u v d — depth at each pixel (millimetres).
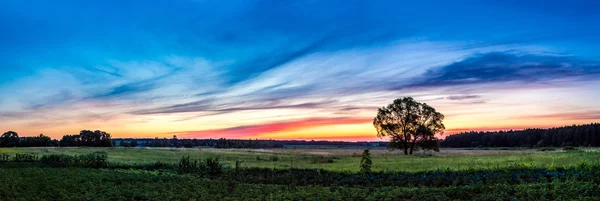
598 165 25250
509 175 24219
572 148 78750
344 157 53906
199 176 29672
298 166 36031
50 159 40781
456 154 58656
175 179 27031
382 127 78750
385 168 31172
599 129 123438
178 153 66750
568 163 28375
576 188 17719
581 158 33406
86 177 27625
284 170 31625
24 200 19062
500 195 17672
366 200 18234
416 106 77000
